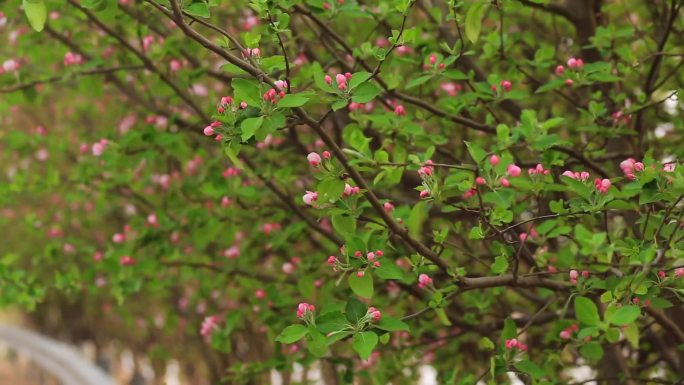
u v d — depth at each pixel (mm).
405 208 3393
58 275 5043
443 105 3766
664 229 2914
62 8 4508
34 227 5984
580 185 2744
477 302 4129
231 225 4691
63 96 7379
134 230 5410
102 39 4520
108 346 14469
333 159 2871
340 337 2607
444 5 4461
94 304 11617
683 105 4359
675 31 4137
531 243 3875
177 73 4641
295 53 4398
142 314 9000
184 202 5277
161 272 5266
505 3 3271
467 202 3123
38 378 9031
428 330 4797
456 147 4914
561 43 4941
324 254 4883
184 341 9852
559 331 3553
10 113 7410
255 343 7770
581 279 3066
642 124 4016
